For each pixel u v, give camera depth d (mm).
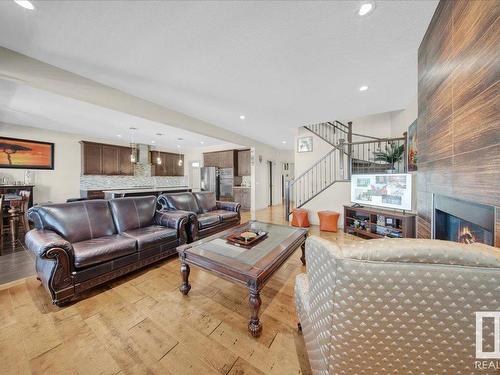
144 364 1193
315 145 5090
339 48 1892
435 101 1507
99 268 1968
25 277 2189
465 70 1113
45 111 3455
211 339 1377
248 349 1300
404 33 1690
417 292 623
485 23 945
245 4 1408
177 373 1140
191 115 3920
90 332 1432
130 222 2822
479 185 1000
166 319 1568
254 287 1398
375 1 1382
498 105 866
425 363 690
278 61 2100
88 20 1534
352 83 2600
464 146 1131
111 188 6090
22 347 1301
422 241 647
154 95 2938
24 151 4484
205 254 1776
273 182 8305
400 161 4148
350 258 665
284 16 1510
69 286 1752
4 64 1842
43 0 1345
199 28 1632
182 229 2920
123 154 6188
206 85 2633
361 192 3652
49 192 4867
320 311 813
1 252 2842
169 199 3725
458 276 587
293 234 2434
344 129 5559
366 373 741
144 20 1542
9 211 3336
